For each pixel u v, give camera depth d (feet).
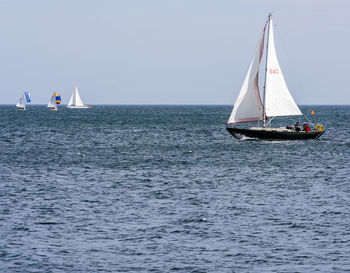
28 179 291.99
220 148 469.16
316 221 198.08
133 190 259.19
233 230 186.29
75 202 229.86
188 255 161.07
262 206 222.69
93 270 149.18
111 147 486.79
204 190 259.19
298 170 330.13
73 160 383.86
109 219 200.75
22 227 189.06
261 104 484.74
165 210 215.10
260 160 381.40
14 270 148.87
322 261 156.46
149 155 417.49
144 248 167.12
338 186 271.69
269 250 165.68
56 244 170.71
